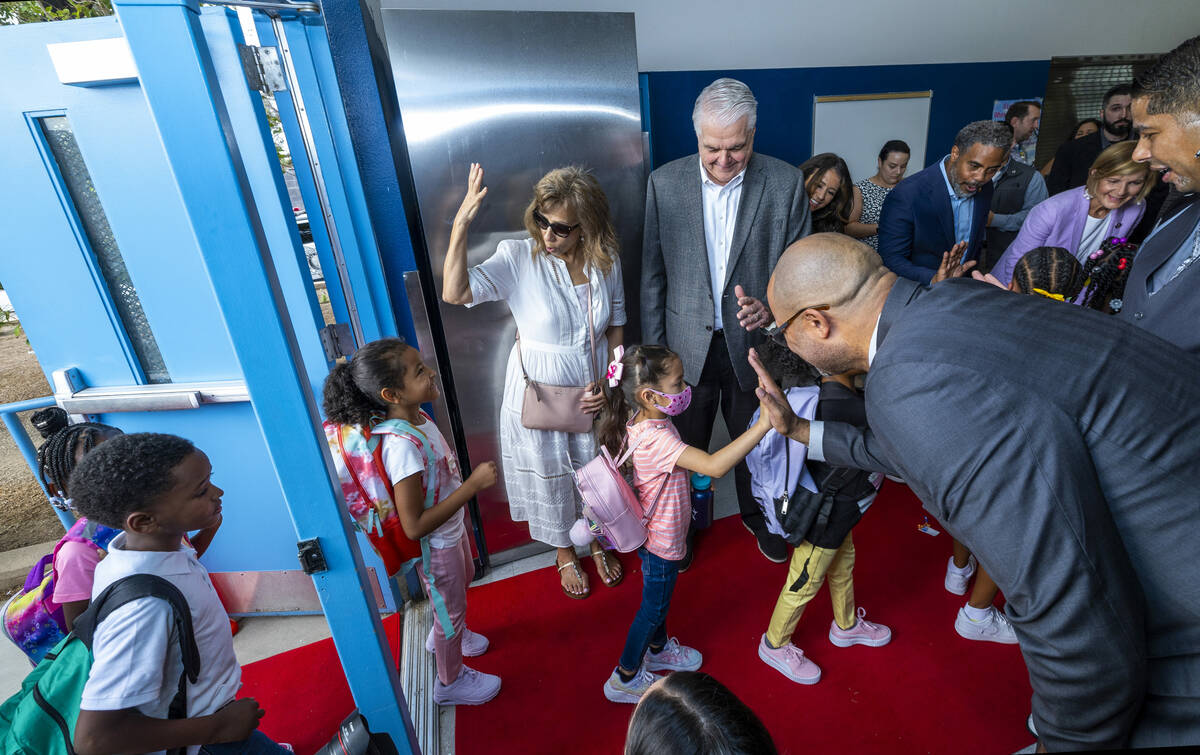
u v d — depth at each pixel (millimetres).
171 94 781
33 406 1848
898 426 809
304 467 1027
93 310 1804
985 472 736
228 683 1116
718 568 2344
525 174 2021
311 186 1701
